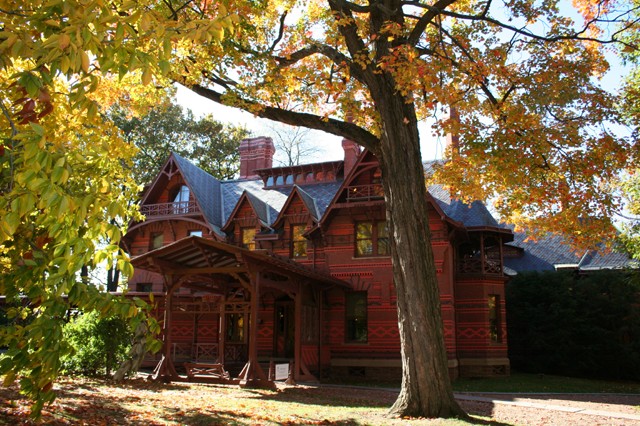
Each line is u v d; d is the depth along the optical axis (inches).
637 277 944.9
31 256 180.2
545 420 483.2
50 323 159.6
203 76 554.6
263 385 656.4
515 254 1334.9
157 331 195.6
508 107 538.9
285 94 588.4
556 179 582.9
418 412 447.8
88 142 273.9
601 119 533.6
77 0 164.2
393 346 924.6
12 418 329.7
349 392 674.8
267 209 1131.3
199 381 699.4
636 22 560.4
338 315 969.5
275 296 1011.9
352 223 988.6
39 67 163.3
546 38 518.9
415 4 516.7
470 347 967.0
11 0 179.3
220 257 725.9
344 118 603.8
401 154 497.0
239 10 448.1
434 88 458.3
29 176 140.9
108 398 481.4
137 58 171.5
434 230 939.3
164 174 1186.6
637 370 1026.7
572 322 1056.8
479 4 549.3
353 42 518.6
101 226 175.5
